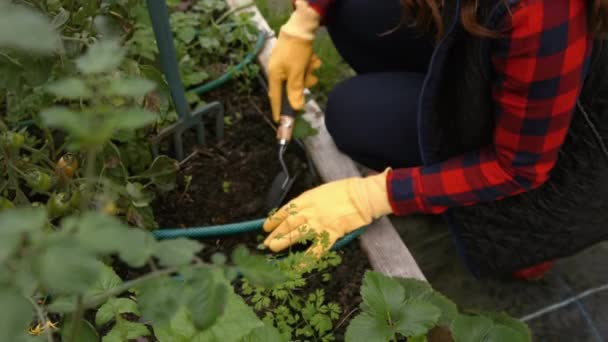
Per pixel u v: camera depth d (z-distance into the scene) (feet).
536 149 4.16
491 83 4.17
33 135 5.41
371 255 5.14
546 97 3.84
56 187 4.25
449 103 4.59
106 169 4.48
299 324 4.70
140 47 5.53
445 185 4.71
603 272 5.94
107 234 1.45
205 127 6.05
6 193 4.26
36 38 1.33
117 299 3.69
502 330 4.09
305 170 5.88
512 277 5.90
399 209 4.96
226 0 7.09
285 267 4.46
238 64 6.49
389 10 5.83
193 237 5.18
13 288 1.46
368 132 5.72
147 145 5.22
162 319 1.80
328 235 4.70
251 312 3.70
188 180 5.49
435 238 6.17
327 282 5.06
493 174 4.49
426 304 4.14
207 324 1.72
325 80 7.12
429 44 5.84
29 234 1.47
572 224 4.93
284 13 7.57
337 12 6.16
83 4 3.98
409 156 5.72
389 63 6.40
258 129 6.11
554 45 3.61
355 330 4.06
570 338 5.59
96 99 1.73
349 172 5.74
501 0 3.56
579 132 4.45
